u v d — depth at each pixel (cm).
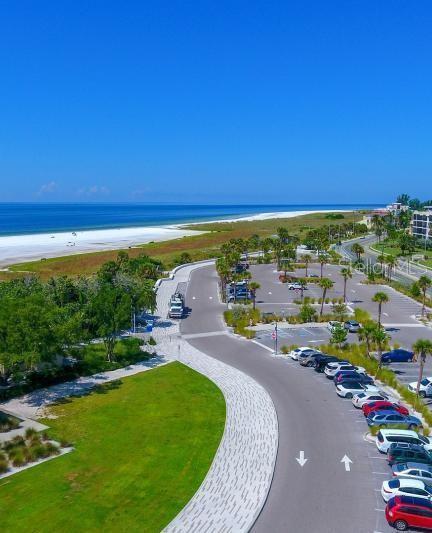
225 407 4297
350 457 3478
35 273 11350
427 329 7212
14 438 3553
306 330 7019
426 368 5572
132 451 3475
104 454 3425
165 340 6378
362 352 5950
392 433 3578
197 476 3162
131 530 2600
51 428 3809
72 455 3403
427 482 3072
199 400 4434
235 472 3222
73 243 19162
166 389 4684
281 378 5078
